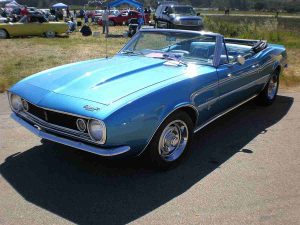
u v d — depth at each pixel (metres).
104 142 3.14
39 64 9.69
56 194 3.33
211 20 20.08
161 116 3.47
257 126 5.24
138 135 3.32
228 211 3.11
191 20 19.73
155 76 3.84
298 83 8.06
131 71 3.94
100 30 23.78
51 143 4.41
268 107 6.22
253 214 3.07
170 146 3.79
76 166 3.86
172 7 20.98
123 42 16.20
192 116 4.07
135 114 3.24
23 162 3.93
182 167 3.90
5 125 4.99
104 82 3.62
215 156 4.19
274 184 3.58
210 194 3.37
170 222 2.95
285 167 3.95
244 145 4.54
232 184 3.56
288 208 3.17
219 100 4.44
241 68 4.83
